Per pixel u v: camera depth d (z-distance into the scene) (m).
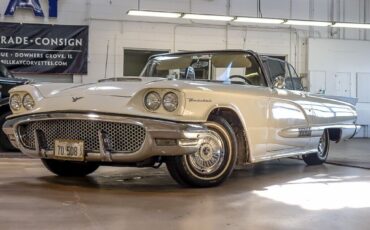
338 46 13.50
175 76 4.76
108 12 12.05
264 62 4.56
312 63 13.32
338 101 5.89
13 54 11.52
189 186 3.70
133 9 12.12
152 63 5.00
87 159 3.48
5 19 11.54
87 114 3.37
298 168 5.39
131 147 3.38
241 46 12.84
